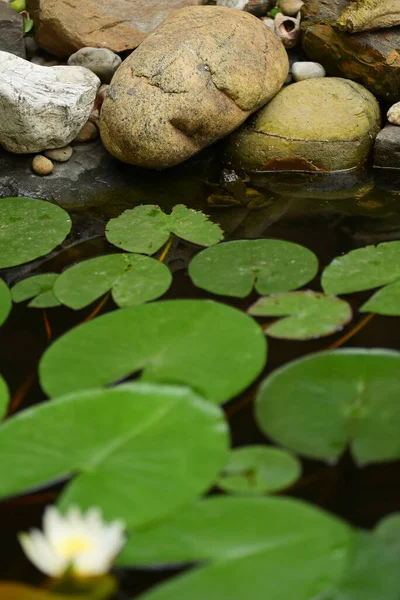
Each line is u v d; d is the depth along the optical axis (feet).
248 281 6.81
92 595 5.76
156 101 7.50
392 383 6.25
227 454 6.07
